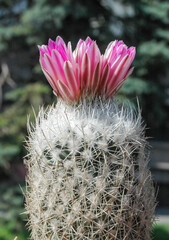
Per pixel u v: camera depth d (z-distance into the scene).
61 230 0.30
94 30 1.39
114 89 0.31
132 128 0.30
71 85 0.30
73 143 0.29
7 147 1.15
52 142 0.30
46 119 0.33
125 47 0.31
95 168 0.29
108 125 0.30
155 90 1.48
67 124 0.30
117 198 0.29
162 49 1.41
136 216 0.30
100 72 0.30
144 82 1.41
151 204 0.31
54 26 1.34
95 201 0.29
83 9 1.32
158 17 1.48
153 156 1.58
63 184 0.30
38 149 0.31
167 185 1.52
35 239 0.32
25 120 1.14
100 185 0.29
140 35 1.53
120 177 0.29
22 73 1.61
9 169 1.23
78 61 0.31
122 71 0.31
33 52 1.48
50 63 0.30
